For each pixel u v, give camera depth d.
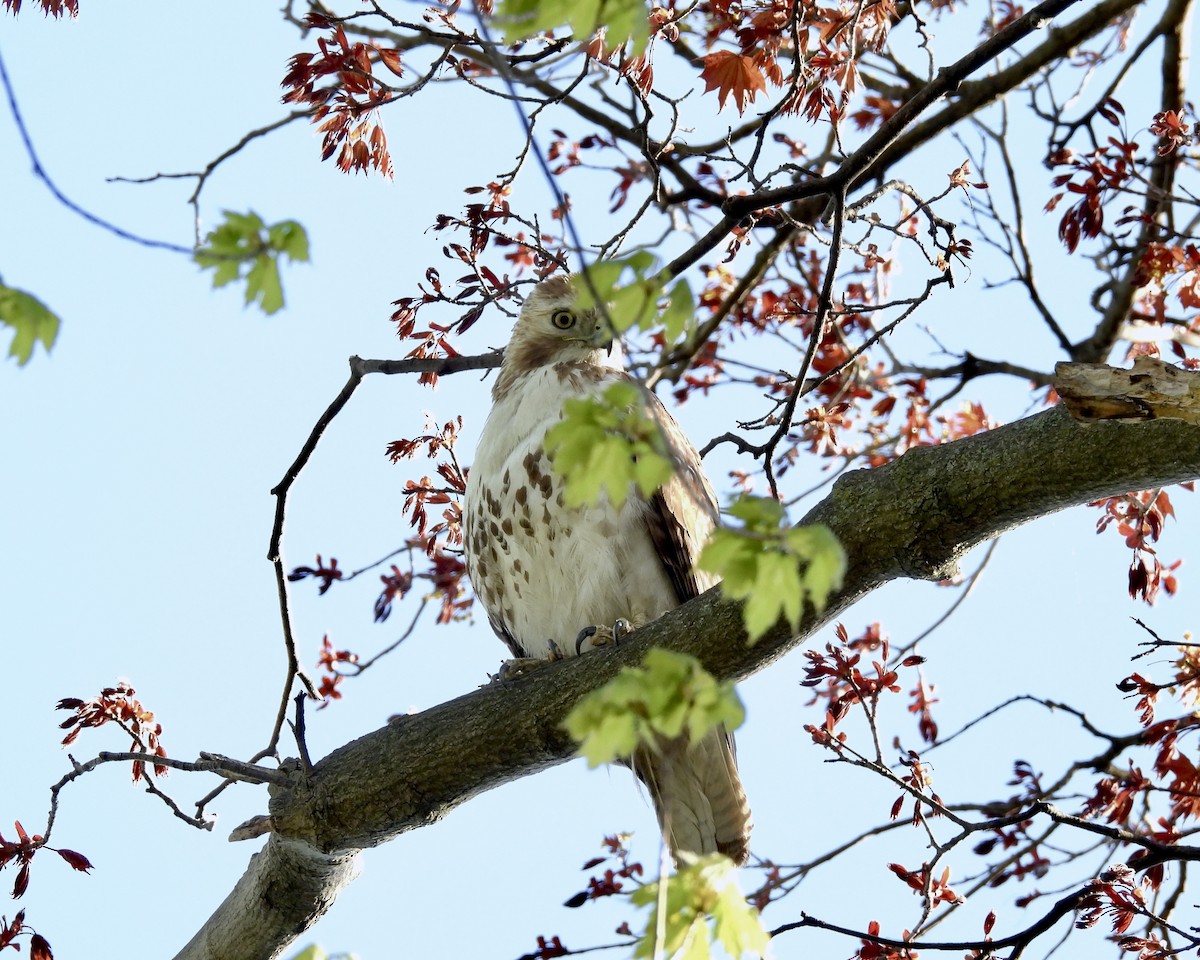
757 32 10.93
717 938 5.78
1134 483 8.36
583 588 11.31
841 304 11.88
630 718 5.65
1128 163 12.48
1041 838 11.61
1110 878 10.29
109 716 10.05
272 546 9.59
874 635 13.49
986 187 11.82
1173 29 13.97
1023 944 9.92
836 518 8.78
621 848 10.83
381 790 9.34
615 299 5.61
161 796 9.14
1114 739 11.91
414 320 12.03
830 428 14.00
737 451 11.34
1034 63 13.77
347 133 10.79
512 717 9.23
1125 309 14.26
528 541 11.36
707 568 5.77
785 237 14.12
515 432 11.46
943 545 8.67
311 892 9.91
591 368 11.84
